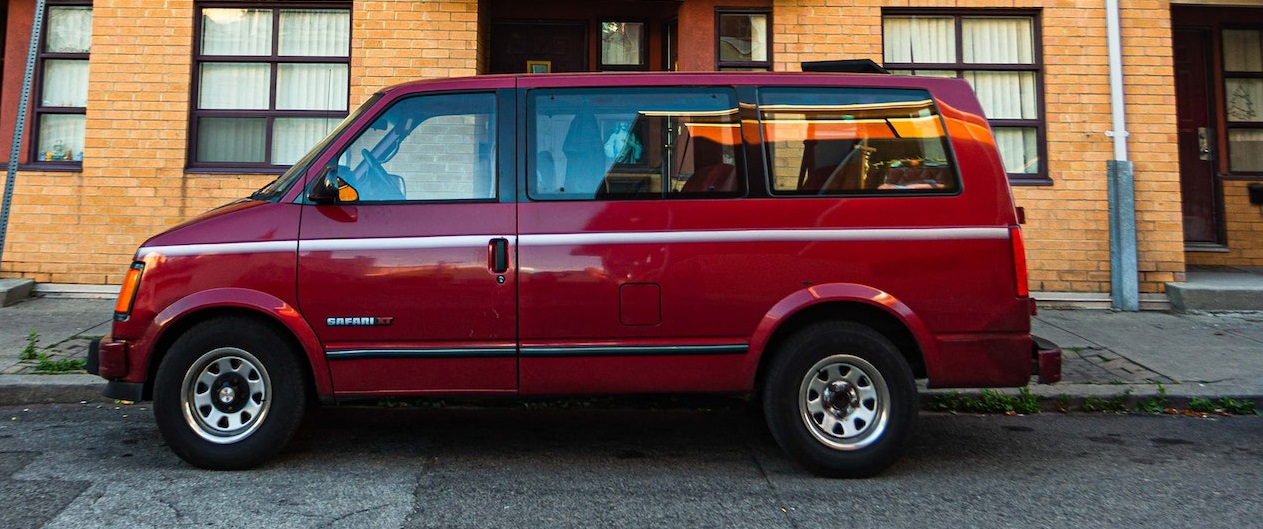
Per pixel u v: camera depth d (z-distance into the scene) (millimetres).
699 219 4188
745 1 8805
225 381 4188
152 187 8414
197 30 8578
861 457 4148
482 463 4500
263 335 4113
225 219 4176
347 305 4102
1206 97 10164
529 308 4133
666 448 4828
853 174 4285
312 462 4449
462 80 4383
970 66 8859
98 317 7570
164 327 4074
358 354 4102
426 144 4301
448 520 3641
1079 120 8672
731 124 4312
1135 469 4457
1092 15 8703
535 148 4266
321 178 4223
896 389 4141
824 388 4203
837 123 4332
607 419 5492
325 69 8703
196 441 4133
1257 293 8344
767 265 4168
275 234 4125
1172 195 8625
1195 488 4141
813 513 3773
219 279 4086
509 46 9500
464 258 4125
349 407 5676
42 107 8703
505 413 5617
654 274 4156
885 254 4176
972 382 4184
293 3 8609
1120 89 8609
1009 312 4184
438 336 4129
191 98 8539
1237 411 5664
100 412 5398
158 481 4066
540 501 3900
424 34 8523
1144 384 5938
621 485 4152
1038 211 8602
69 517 3572
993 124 8789
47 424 5098
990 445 4922
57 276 8391
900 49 8906
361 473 4277
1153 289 8617
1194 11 9938
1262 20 10125
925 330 4152
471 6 8531
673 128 4309
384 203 4203
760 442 4957
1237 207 10109
